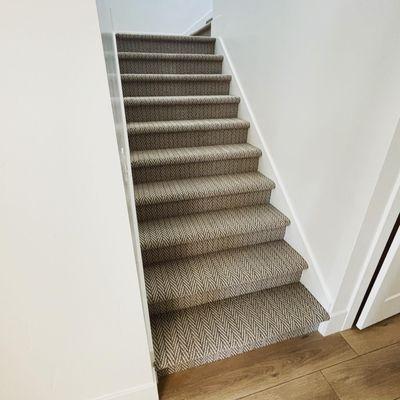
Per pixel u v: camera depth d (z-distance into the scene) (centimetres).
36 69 47
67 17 45
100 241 67
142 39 229
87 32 47
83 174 58
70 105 51
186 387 116
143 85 205
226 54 225
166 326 129
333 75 115
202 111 206
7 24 44
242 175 186
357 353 131
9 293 66
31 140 52
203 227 154
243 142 205
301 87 138
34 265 65
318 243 138
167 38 232
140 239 142
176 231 150
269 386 117
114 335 85
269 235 164
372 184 101
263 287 148
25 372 80
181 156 172
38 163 54
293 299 144
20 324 71
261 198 179
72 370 86
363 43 98
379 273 125
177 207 163
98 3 55
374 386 118
